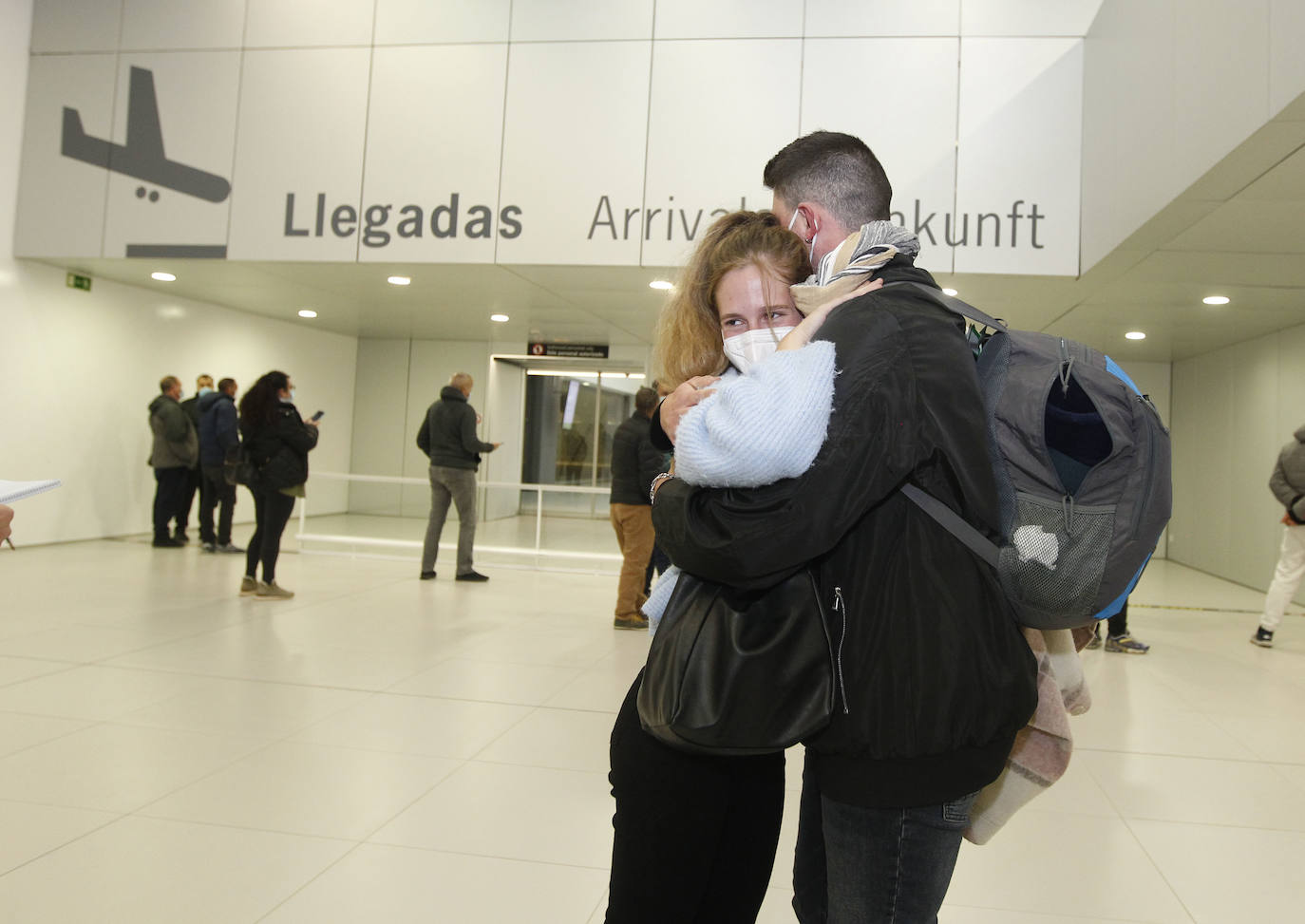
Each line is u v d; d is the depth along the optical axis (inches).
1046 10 292.2
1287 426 370.6
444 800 119.6
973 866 107.0
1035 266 289.9
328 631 225.3
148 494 412.8
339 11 324.5
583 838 109.3
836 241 53.1
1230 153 178.1
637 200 306.7
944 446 41.8
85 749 134.0
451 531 398.9
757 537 40.1
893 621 41.9
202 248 331.0
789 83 301.1
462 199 315.6
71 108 341.1
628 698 53.5
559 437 545.3
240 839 105.7
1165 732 163.8
